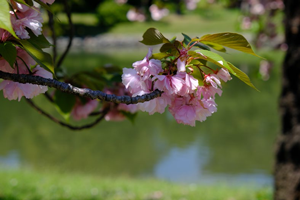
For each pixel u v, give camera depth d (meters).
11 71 1.33
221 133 13.68
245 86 21.75
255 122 15.05
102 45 40.03
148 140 13.04
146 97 1.27
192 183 9.05
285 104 4.59
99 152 11.84
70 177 9.13
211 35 1.29
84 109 2.80
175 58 1.35
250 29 9.04
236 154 11.45
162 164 10.70
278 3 8.95
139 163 10.85
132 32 42.78
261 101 18.44
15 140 12.90
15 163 10.55
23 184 7.83
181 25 44.75
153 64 1.28
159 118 15.95
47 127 14.50
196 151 11.76
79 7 47.97
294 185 4.60
